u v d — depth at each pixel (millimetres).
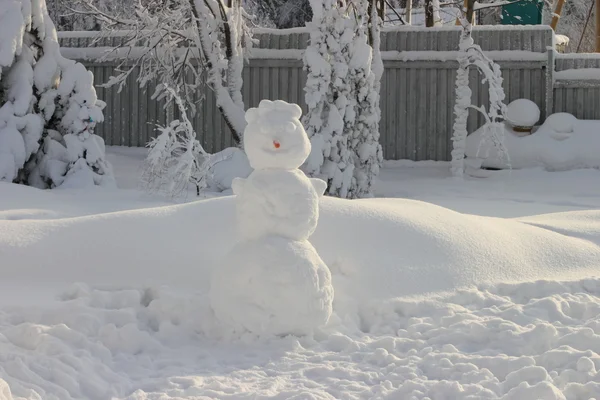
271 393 4566
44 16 12039
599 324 5656
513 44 16734
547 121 15797
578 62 16609
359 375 4926
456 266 6895
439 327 5812
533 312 6066
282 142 5719
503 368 5012
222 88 14328
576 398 4562
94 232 7070
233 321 5582
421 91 17141
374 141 12734
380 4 20969
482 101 16797
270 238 5621
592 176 14562
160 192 11102
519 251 7410
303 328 5562
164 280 6582
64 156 11828
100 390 4656
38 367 4801
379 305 6180
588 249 7754
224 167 12453
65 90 11898
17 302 6055
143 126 18484
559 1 22938
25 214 8938
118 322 5793
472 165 15719
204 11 14227
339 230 7062
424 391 4598
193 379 4832
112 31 16781
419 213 7656
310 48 12414
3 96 11781
